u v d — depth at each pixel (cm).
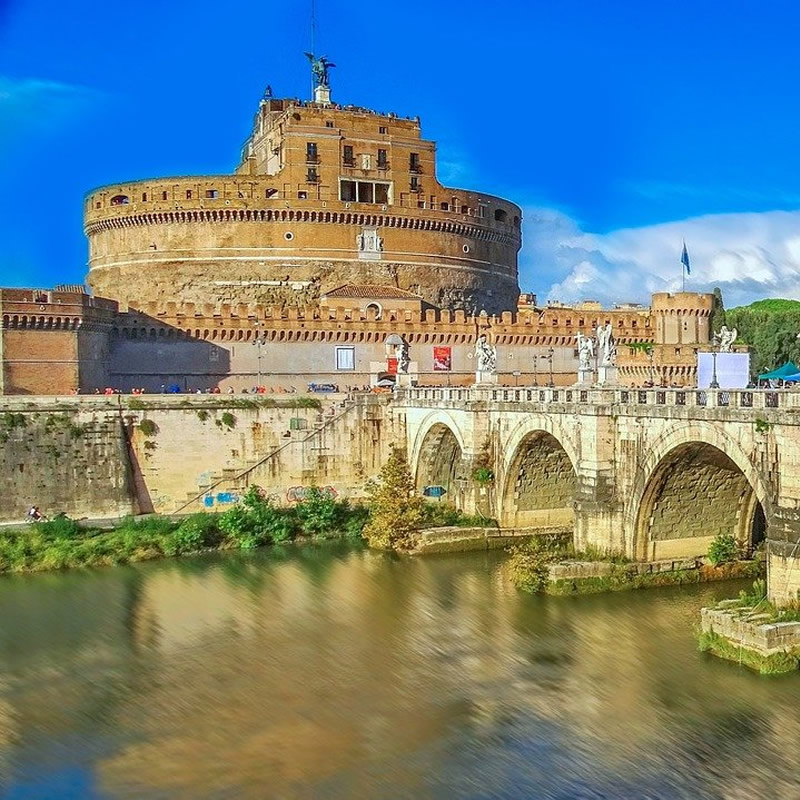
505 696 3831
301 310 9844
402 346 8519
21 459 7019
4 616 5162
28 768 3281
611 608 4834
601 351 5978
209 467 7625
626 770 3147
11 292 7719
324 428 7975
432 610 5097
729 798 2945
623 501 5184
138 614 5188
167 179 11975
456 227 12800
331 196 12000
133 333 9044
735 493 5241
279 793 3045
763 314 14525
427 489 7706
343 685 4022
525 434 6159
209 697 3919
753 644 3822
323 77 13462
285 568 6209
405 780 3117
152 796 3048
